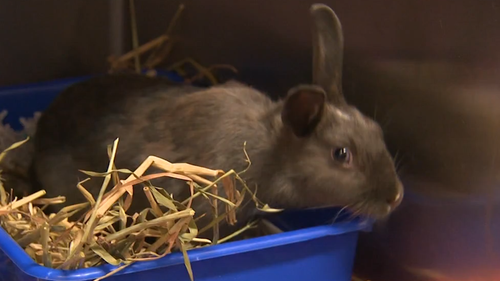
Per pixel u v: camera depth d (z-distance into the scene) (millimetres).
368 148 594
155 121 652
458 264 626
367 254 724
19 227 576
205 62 906
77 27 933
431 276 655
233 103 643
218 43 874
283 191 626
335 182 601
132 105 678
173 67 943
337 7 700
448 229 629
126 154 648
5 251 520
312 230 582
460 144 604
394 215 680
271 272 583
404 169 665
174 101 662
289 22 759
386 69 665
